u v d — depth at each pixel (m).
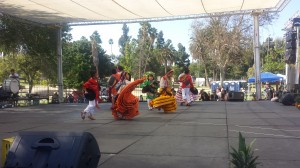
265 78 32.88
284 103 15.05
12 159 3.76
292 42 16.14
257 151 6.38
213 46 47.00
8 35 23.16
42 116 12.84
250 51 47.81
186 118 11.33
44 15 18.25
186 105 15.68
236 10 17.70
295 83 16.23
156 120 11.06
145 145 7.19
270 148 6.62
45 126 10.20
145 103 18.38
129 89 11.38
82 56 33.34
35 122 11.11
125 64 64.94
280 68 55.91
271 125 9.38
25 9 16.81
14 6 16.06
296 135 7.90
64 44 31.22
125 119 11.41
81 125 10.27
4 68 28.00
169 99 13.09
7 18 20.91
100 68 39.78
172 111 13.17
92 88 11.54
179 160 5.94
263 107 14.42
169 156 6.23
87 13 17.86
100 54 39.97
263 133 8.20
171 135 8.27
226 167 5.46
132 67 64.81
